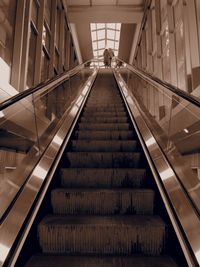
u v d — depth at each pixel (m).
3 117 3.42
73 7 12.55
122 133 4.64
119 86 9.31
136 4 12.43
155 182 2.74
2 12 5.09
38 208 2.26
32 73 7.28
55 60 10.99
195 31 5.58
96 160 3.63
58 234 2.21
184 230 1.91
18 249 1.80
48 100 7.81
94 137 4.64
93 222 2.30
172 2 7.73
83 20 12.96
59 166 3.27
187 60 5.96
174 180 2.40
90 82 9.99
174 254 2.07
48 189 2.66
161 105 7.53
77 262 1.97
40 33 7.53
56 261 1.99
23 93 2.85
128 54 18.58
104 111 6.72
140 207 2.65
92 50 18.19
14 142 5.12
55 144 3.44
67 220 2.35
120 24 15.80
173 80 7.46
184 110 4.34
